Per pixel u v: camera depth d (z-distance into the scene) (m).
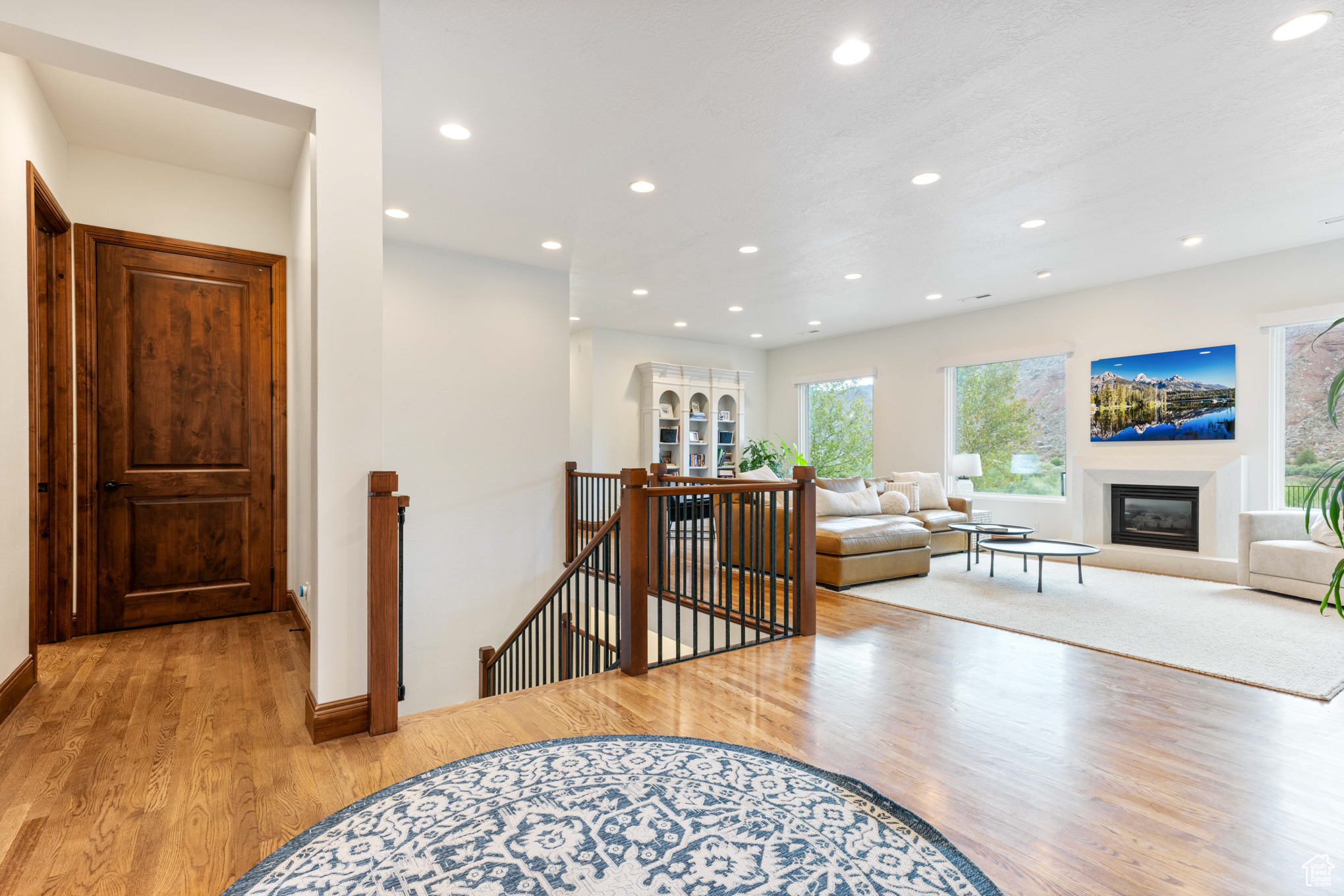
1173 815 1.69
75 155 3.21
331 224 2.07
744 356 9.27
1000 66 2.49
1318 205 3.93
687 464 8.34
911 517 6.05
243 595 3.66
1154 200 3.85
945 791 1.82
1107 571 5.40
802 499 3.43
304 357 3.22
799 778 1.88
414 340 4.65
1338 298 4.57
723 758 2.01
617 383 8.12
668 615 4.45
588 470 7.88
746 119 2.89
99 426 3.29
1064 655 3.06
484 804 1.73
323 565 2.08
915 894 1.38
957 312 7.00
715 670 2.84
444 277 4.79
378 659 2.15
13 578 2.35
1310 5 2.13
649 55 2.42
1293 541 4.46
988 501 6.82
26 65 2.50
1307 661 2.95
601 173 3.46
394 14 2.18
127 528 3.36
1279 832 1.61
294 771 1.90
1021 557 6.11
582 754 2.03
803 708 2.41
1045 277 5.60
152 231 3.40
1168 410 5.45
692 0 2.12
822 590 4.62
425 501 4.66
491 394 4.96
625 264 5.15
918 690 2.59
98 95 2.77
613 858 1.51
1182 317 5.37
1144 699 2.50
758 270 5.36
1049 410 6.36
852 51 2.40
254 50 1.94
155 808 1.69
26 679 2.46
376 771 1.90
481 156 3.26
